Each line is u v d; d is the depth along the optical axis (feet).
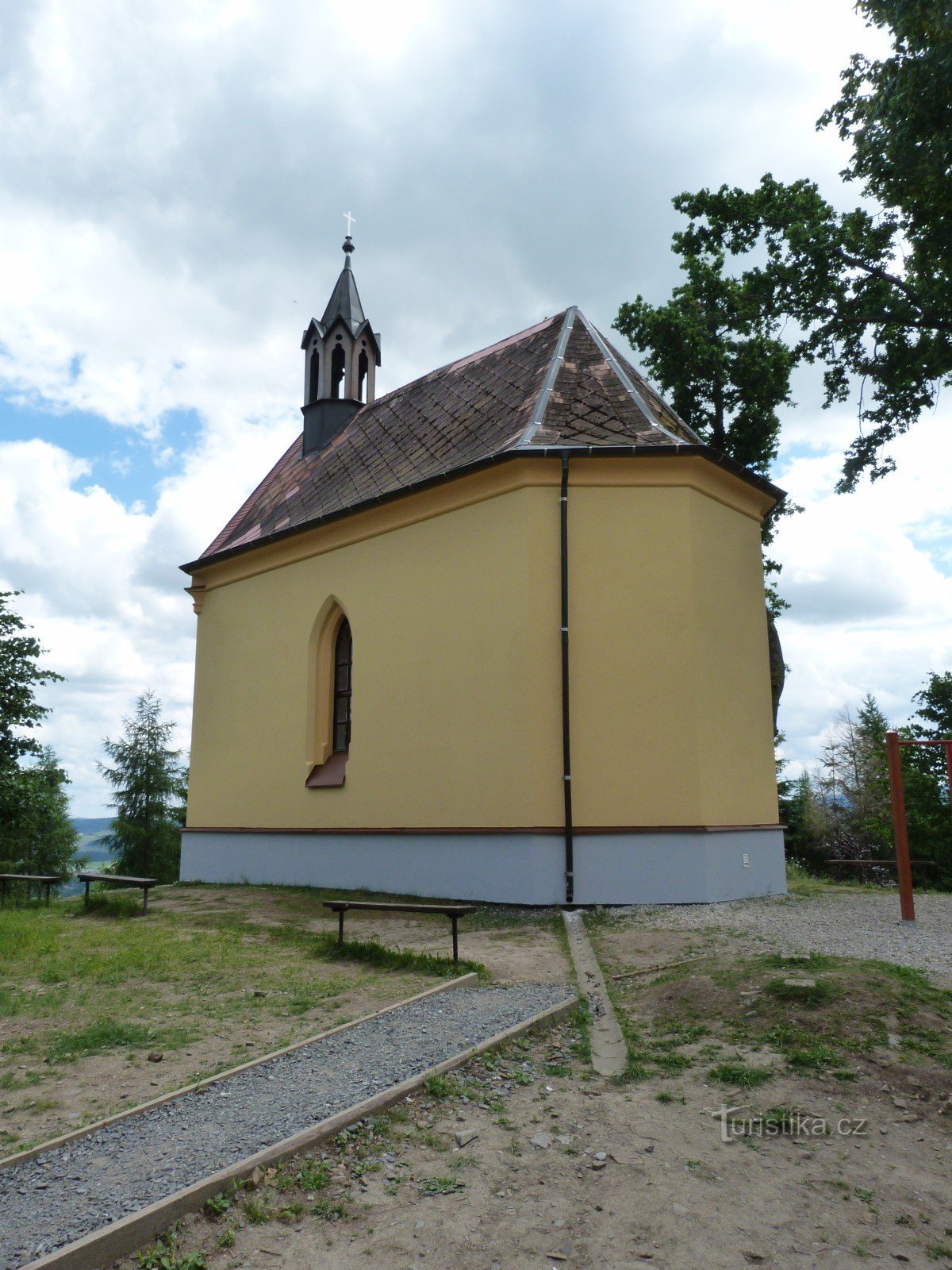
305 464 67.15
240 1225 12.51
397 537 48.52
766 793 44.86
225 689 59.11
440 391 57.67
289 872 51.80
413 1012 21.84
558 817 40.06
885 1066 17.90
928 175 45.93
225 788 57.72
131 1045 19.92
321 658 53.88
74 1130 15.33
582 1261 11.87
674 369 64.95
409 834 44.98
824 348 57.41
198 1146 14.35
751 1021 20.45
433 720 45.01
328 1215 12.78
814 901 40.52
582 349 50.88
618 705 40.86
